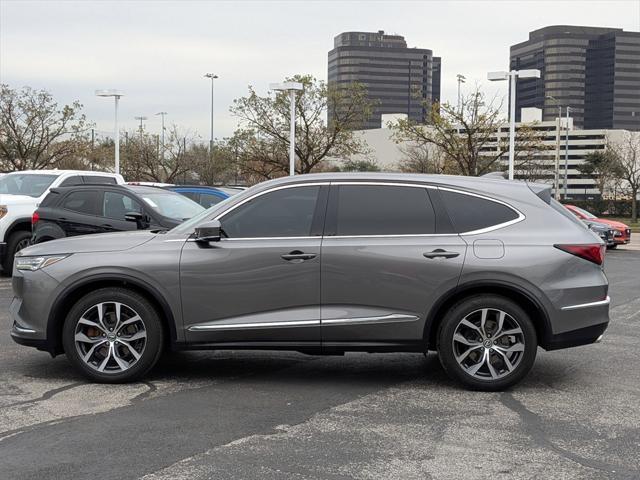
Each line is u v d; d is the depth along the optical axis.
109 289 5.84
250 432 4.72
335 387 5.91
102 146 41.28
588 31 151.25
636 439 4.67
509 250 5.64
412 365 6.74
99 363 5.92
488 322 5.73
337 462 4.19
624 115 146.00
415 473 4.03
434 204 5.80
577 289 5.65
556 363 6.90
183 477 3.94
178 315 5.77
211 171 40.09
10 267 12.89
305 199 5.87
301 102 32.25
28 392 5.64
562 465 4.18
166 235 5.91
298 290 5.69
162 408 5.24
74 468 4.06
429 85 145.38
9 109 32.38
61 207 10.81
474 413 5.20
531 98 151.62
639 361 7.02
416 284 5.63
